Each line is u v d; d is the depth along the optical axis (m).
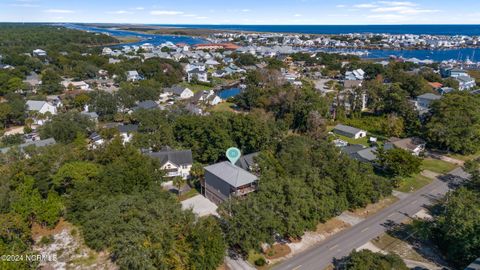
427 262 38.97
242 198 42.84
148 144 66.12
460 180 60.44
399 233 44.72
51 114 88.31
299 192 42.84
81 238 42.44
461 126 71.31
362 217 48.69
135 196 42.19
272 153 62.25
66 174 47.03
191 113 84.75
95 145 66.38
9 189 44.50
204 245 35.97
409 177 61.72
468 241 37.00
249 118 67.62
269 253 40.38
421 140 73.62
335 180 48.88
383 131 83.56
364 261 34.41
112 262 38.41
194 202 52.78
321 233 44.75
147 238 35.12
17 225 38.34
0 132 79.81
